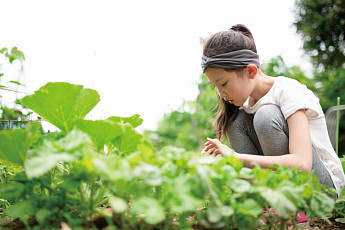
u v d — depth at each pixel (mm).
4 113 2086
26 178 793
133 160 651
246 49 1376
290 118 1332
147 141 735
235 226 839
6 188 796
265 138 1379
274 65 4484
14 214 746
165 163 697
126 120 1057
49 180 848
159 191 747
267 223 894
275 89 1443
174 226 764
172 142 4016
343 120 4863
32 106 877
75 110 885
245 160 1231
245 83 1384
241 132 1686
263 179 683
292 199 639
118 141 834
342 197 1347
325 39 9039
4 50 2041
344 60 8852
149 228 752
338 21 8805
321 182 1299
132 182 675
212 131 3742
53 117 893
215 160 742
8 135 697
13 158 763
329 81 6055
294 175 750
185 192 583
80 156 743
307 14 9156
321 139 1452
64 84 830
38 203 799
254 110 1536
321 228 1114
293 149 1268
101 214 789
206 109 3883
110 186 790
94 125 776
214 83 1403
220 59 1313
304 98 1387
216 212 616
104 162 577
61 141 646
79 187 818
